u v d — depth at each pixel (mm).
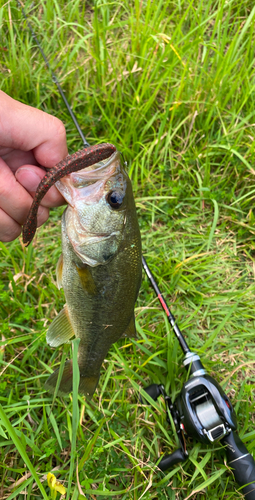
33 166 352
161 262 584
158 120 659
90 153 302
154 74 615
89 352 390
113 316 375
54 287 531
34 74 652
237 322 556
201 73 628
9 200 344
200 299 556
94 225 341
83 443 432
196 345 532
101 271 353
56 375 405
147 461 435
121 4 661
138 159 644
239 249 616
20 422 450
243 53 694
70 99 663
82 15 671
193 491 414
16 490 399
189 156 643
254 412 498
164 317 516
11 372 480
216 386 425
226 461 436
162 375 495
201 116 645
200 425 410
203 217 628
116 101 641
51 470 422
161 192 623
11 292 530
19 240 549
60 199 363
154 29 627
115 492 410
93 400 478
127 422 468
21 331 508
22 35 656
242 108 673
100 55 649
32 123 336
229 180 641
